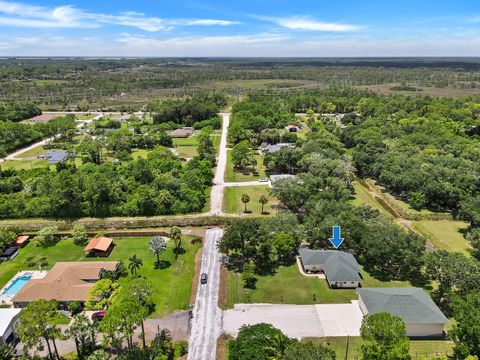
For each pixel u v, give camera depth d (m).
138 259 75.06
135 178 116.38
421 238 75.69
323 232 81.81
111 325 49.88
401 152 139.62
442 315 58.75
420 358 51.31
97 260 82.19
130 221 99.56
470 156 136.50
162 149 150.00
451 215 104.38
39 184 110.56
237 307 66.25
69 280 69.69
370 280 74.25
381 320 50.34
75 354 55.28
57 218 101.94
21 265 80.69
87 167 127.25
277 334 49.62
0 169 124.19
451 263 64.50
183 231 95.81
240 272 77.25
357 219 82.81
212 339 58.53
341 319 63.00
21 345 57.75
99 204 103.19
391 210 109.81
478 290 60.56
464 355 49.59
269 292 70.50
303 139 174.00
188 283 73.44
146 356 51.53
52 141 183.62
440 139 154.38
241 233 78.94
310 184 105.88
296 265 79.81
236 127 179.50
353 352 55.66
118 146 161.12
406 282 73.50
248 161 141.62
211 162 147.75
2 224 98.50
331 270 73.12
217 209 107.50
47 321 49.84
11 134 167.75
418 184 110.81
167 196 104.06
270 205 110.75
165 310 65.44
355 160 139.88
